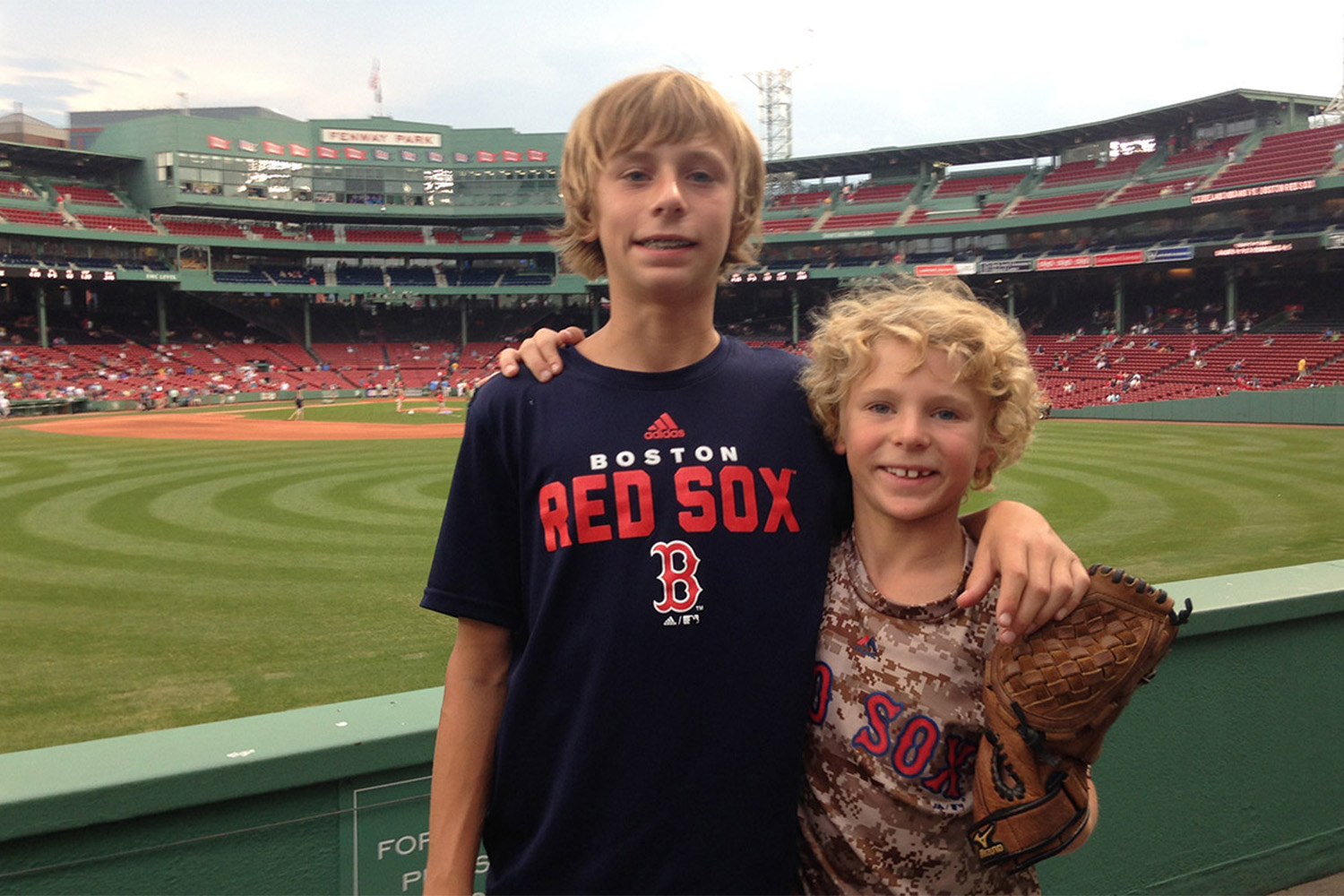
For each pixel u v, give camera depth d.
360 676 6.93
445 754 1.74
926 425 1.59
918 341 1.56
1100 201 51.91
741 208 1.83
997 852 1.53
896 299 1.68
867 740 1.62
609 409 1.70
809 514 1.73
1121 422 34.28
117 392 49.06
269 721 1.99
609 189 1.70
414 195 63.62
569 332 1.83
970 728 1.60
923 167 60.53
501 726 1.73
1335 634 2.91
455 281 64.94
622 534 1.63
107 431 31.47
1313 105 49.09
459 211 63.28
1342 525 12.87
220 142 58.59
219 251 61.38
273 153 60.25
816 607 1.70
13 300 56.94
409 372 61.09
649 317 1.72
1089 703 1.45
